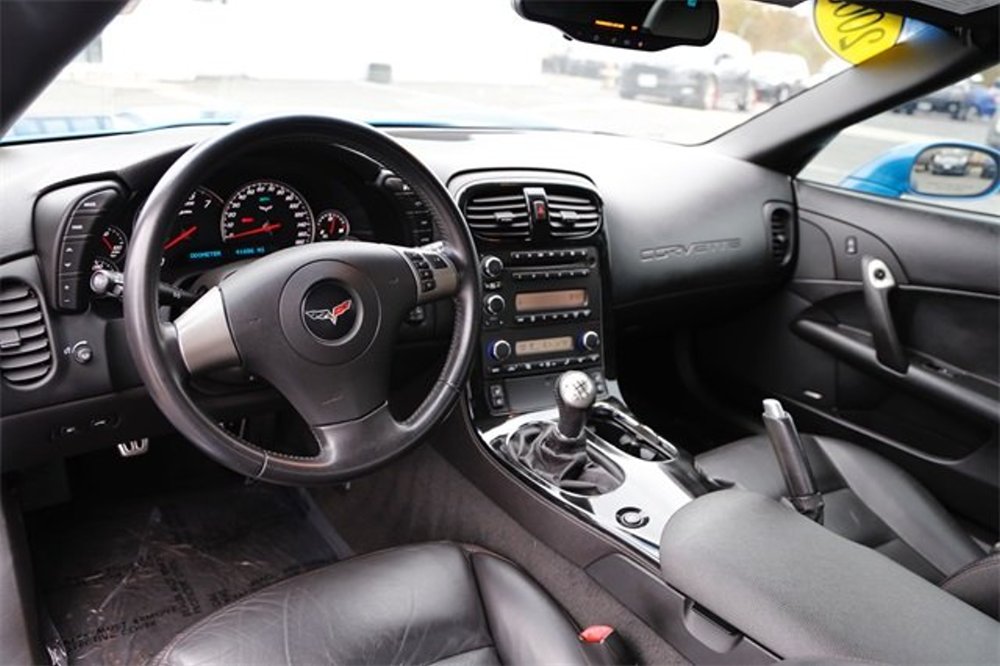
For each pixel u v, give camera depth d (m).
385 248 1.16
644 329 2.19
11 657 1.28
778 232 2.15
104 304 1.27
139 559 1.71
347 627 1.08
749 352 2.32
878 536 1.48
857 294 2.05
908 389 1.95
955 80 1.78
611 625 1.29
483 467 1.53
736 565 0.94
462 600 1.15
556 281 1.67
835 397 2.13
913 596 0.87
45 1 0.68
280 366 1.09
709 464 1.60
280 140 1.09
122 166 1.22
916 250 1.93
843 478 1.57
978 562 0.97
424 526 1.69
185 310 1.13
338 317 1.10
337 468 1.11
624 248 1.88
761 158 2.13
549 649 1.08
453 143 1.75
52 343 1.24
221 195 1.36
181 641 1.07
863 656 0.78
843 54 1.88
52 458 1.32
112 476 1.95
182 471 1.99
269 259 1.09
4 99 0.74
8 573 1.37
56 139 1.40
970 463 1.86
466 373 1.24
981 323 1.85
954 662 0.77
